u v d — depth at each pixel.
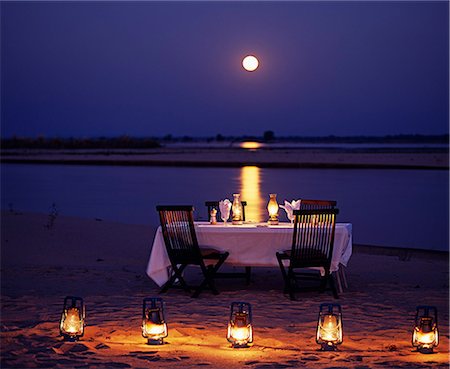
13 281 8.67
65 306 5.61
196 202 20.06
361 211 17.98
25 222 14.23
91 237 12.75
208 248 7.93
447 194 22.52
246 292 8.01
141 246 12.03
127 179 30.14
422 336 5.27
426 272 9.64
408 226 15.31
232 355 5.01
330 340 5.30
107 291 8.07
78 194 23.00
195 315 6.59
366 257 10.88
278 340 5.64
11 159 51.53
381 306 7.18
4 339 5.53
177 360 4.80
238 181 28.36
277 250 7.83
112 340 5.57
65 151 80.94
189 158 55.28
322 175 32.59
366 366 4.67
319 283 8.76
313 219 7.72
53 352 5.04
